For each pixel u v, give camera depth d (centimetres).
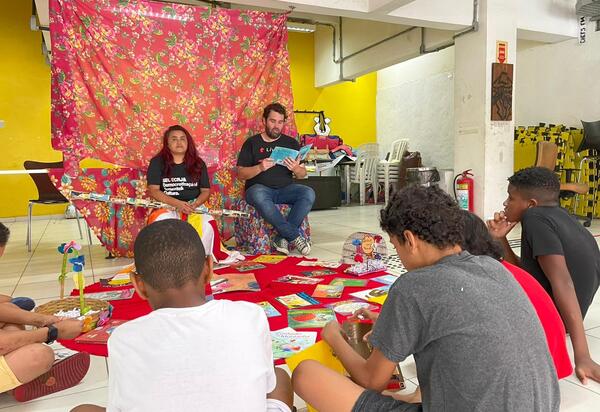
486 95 543
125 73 404
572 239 192
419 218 111
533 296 150
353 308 232
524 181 201
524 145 655
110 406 91
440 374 100
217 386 89
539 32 608
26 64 734
